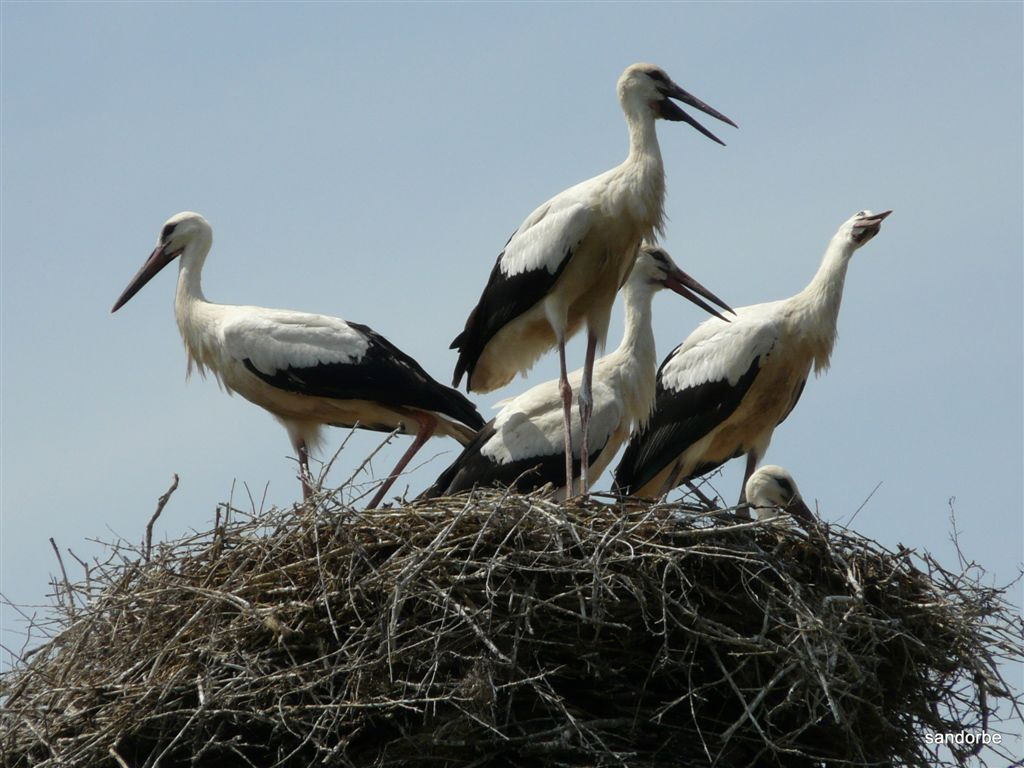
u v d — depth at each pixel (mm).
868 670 13438
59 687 13336
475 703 12617
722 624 13469
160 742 12859
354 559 13469
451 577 13125
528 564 13289
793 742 13648
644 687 13289
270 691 12750
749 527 13820
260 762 13250
